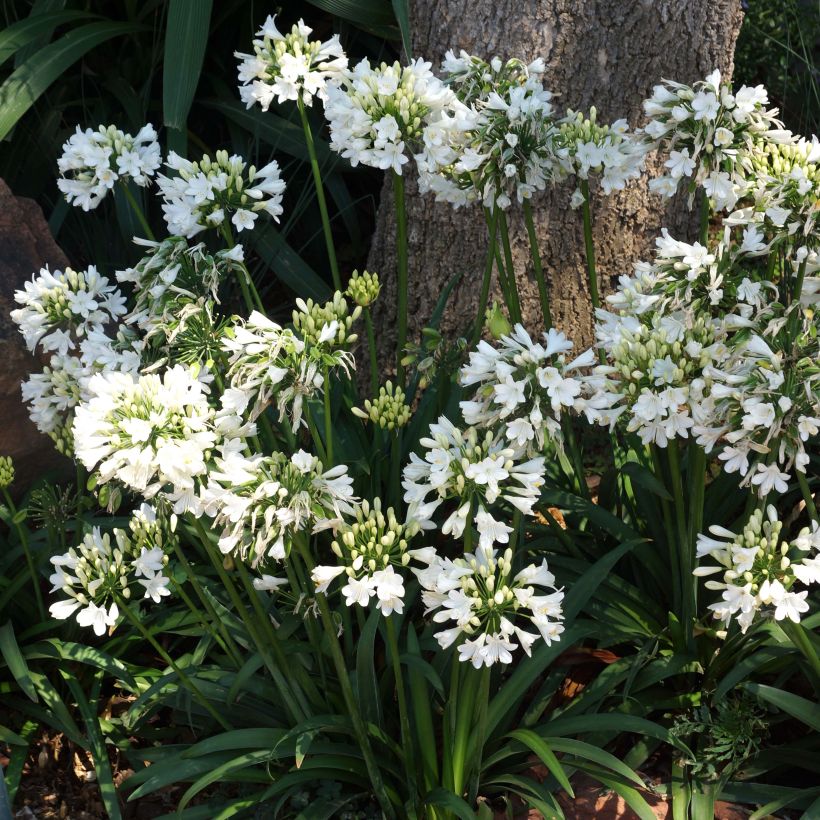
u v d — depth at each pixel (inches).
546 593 100.8
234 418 74.4
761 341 74.0
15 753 102.3
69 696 109.9
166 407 69.3
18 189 161.0
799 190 79.0
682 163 87.9
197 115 177.0
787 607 71.2
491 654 69.5
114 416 68.7
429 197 136.6
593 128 96.2
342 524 70.4
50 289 96.7
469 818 77.6
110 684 111.8
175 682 95.9
